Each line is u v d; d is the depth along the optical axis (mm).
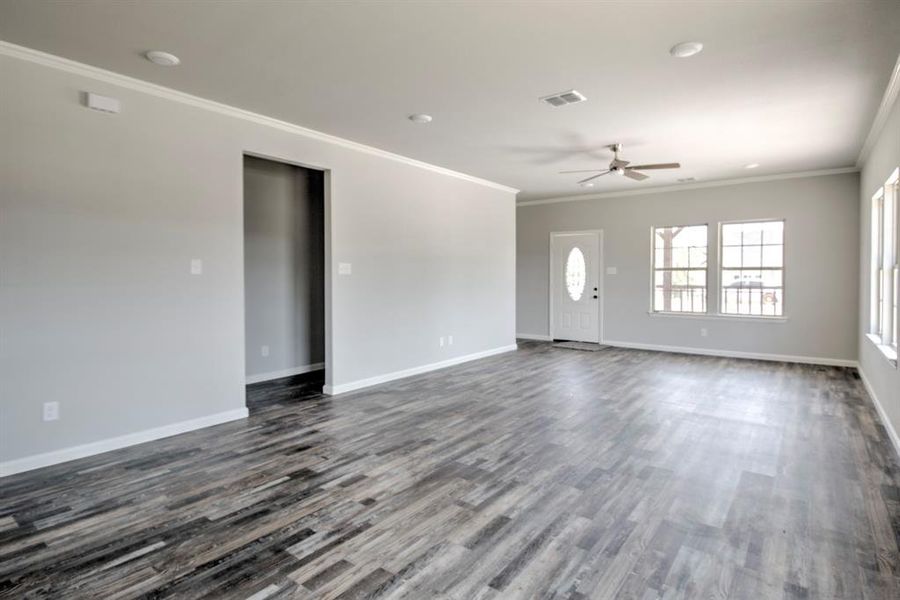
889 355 4078
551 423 4254
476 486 3029
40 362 3301
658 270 8180
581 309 8953
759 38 3021
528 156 5941
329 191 5180
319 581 2107
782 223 7133
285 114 4426
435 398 5105
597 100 4082
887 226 4477
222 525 2574
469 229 7215
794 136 5102
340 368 5340
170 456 3516
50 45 3123
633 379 5965
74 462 3400
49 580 2117
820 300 6871
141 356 3785
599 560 2258
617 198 8469
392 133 5004
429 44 3104
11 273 3178
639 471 3246
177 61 3348
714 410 4633
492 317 7734
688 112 4359
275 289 6203
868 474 3176
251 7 2676
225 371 4309
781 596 2006
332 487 3020
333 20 2812
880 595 2002
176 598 2000
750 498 2863
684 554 2305
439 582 2100
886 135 4320
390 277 5918
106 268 3588
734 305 7543
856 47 3139
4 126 3133
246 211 5887
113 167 3607
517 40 3047
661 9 2689
